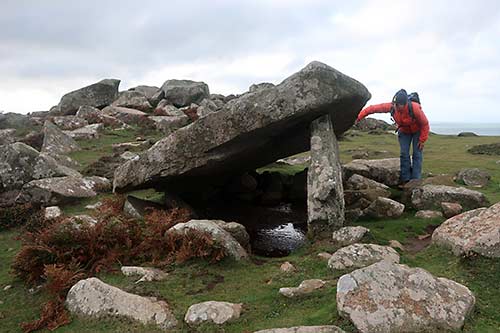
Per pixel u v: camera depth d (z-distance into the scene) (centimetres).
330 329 436
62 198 1071
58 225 767
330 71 856
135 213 940
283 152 1123
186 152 946
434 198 932
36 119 2548
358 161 1297
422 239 782
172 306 559
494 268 557
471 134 2677
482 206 895
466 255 589
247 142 925
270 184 1329
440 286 483
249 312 529
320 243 775
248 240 818
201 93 2988
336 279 596
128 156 1596
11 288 678
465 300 476
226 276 659
